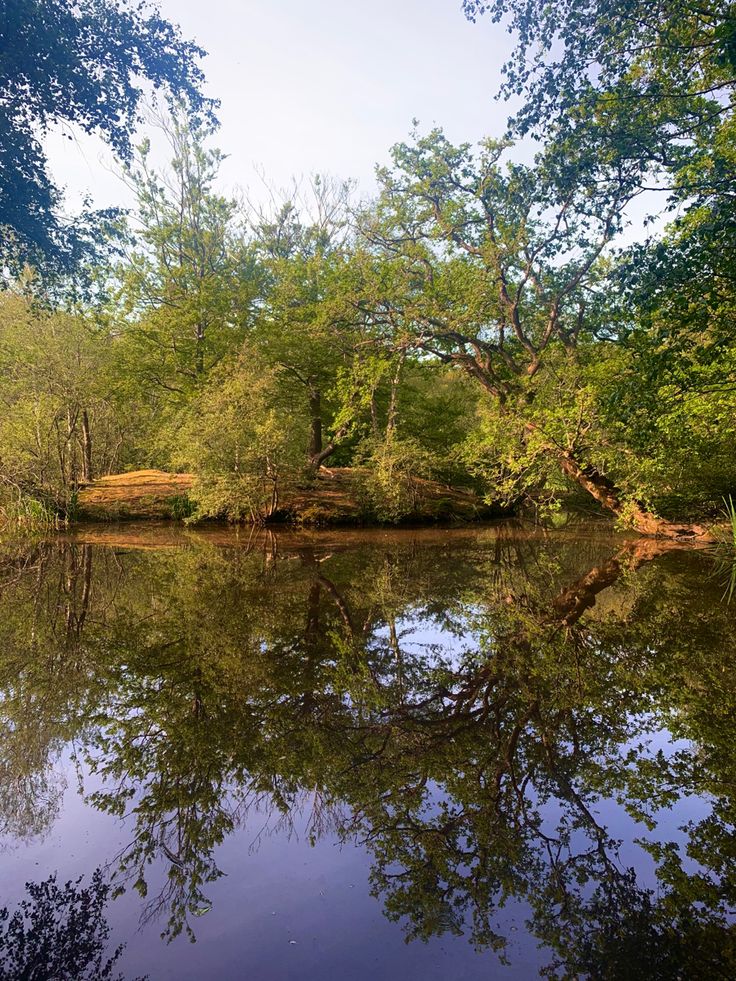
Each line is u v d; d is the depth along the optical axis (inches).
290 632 264.4
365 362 666.8
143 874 103.1
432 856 107.8
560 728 163.3
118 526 727.1
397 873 103.0
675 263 311.7
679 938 85.8
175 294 879.7
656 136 342.0
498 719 170.2
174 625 277.3
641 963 81.0
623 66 332.5
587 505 816.3
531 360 625.3
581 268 591.5
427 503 775.7
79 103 353.7
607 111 341.4
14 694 189.6
